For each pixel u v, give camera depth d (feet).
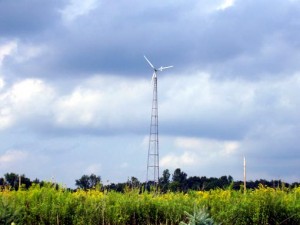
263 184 79.61
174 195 80.28
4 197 62.90
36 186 74.54
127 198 75.31
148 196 76.18
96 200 73.36
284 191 79.87
